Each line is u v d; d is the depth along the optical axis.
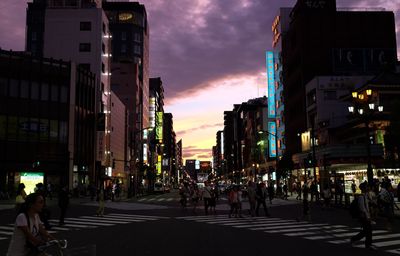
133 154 60.34
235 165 149.75
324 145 48.78
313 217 21.67
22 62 47.09
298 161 59.03
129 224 18.64
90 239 13.62
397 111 30.72
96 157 58.56
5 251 11.60
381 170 39.47
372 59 59.81
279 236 14.25
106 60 68.19
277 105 79.62
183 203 29.86
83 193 50.97
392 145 32.81
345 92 53.62
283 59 72.06
